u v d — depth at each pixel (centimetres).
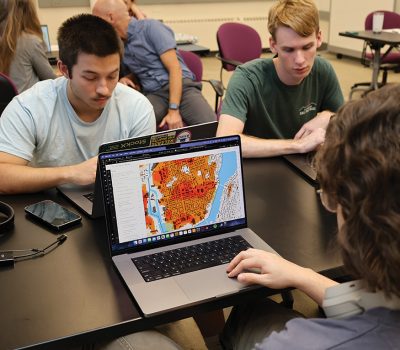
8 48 299
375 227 58
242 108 207
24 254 122
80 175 154
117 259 117
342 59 793
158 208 122
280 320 114
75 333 95
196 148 125
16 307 102
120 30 337
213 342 185
